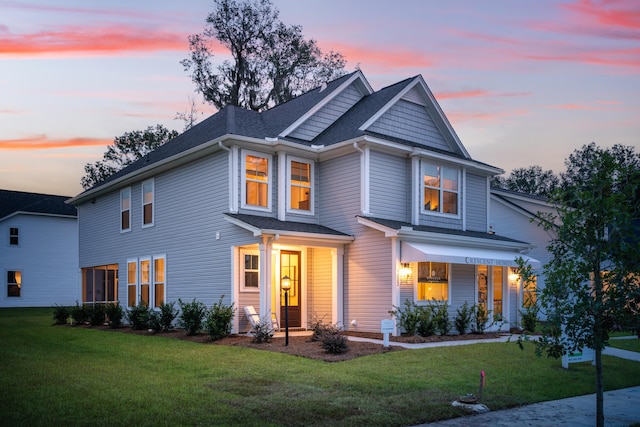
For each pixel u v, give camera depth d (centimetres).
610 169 728
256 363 1203
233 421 749
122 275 2433
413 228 1759
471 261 1728
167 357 1309
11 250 3709
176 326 1991
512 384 1058
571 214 719
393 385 995
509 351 1436
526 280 763
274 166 1886
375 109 1978
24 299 3734
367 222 1728
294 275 1894
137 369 1147
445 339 1655
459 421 801
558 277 722
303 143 1950
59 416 758
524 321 1950
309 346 1434
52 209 3944
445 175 2052
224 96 4069
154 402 845
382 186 1847
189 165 2017
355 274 1795
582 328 714
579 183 750
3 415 755
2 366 1177
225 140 1767
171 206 2108
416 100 2127
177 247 2047
